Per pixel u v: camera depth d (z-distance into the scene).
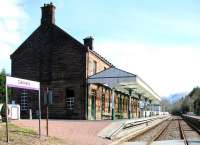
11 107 21.45
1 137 13.42
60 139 16.05
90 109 34.53
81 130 20.58
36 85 15.26
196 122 46.19
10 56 37.72
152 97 53.59
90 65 35.38
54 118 35.06
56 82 35.56
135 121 28.12
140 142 19.34
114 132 20.91
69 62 35.09
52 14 36.56
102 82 33.25
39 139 14.66
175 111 176.62
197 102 119.75
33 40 37.06
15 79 13.51
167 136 24.34
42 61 36.47
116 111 44.44
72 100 34.75
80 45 34.72
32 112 36.19
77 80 34.50
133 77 31.95
